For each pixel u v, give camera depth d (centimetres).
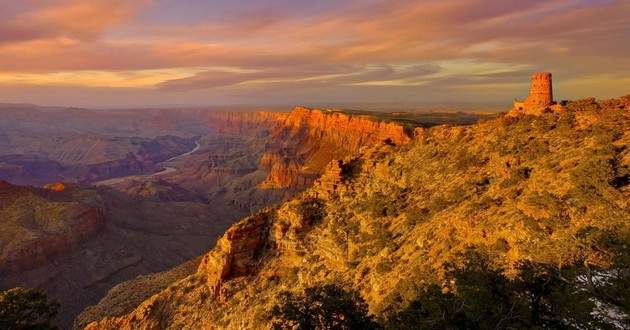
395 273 3384
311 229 5472
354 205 5556
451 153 5494
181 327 5150
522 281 1891
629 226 2198
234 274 5394
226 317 4762
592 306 1614
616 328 1546
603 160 2906
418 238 3706
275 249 5459
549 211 2727
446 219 3666
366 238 4553
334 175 6388
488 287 1948
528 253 2431
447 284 2477
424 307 2044
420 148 6234
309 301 2395
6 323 2784
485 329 1734
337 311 2292
